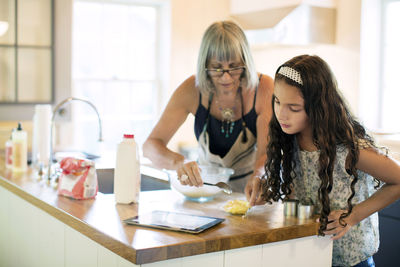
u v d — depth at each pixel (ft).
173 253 4.28
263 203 5.63
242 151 7.56
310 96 4.90
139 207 5.78
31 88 15.60
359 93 14.93
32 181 7.38
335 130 4.97
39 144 8.95
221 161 7.68
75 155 9.59
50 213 5.87
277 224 5.06
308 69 4.91
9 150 8.54
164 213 5.35
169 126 7.79
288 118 5.01
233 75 6.88
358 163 5.07
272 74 17.57
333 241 5.65
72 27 15.90
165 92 17.93
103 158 9.62
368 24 14.96
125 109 17.79
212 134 7.61
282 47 16.65
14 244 7.59
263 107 7.22
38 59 15.61
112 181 7.89
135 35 17.78
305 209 5.28
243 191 7.71
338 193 5.34
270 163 5.55
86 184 6.15
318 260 5.30
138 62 17.90
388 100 15.10
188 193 6.13
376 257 9.21
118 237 4.47
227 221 5.16
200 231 4.67
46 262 6.39
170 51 17.62
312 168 5.46
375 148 5.06
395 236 8.89
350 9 15.10
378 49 15.25
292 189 5.75
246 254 4.77
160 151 7.40
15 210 7.45
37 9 15.46
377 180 5.62
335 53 15.61
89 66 17.10
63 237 5.82
